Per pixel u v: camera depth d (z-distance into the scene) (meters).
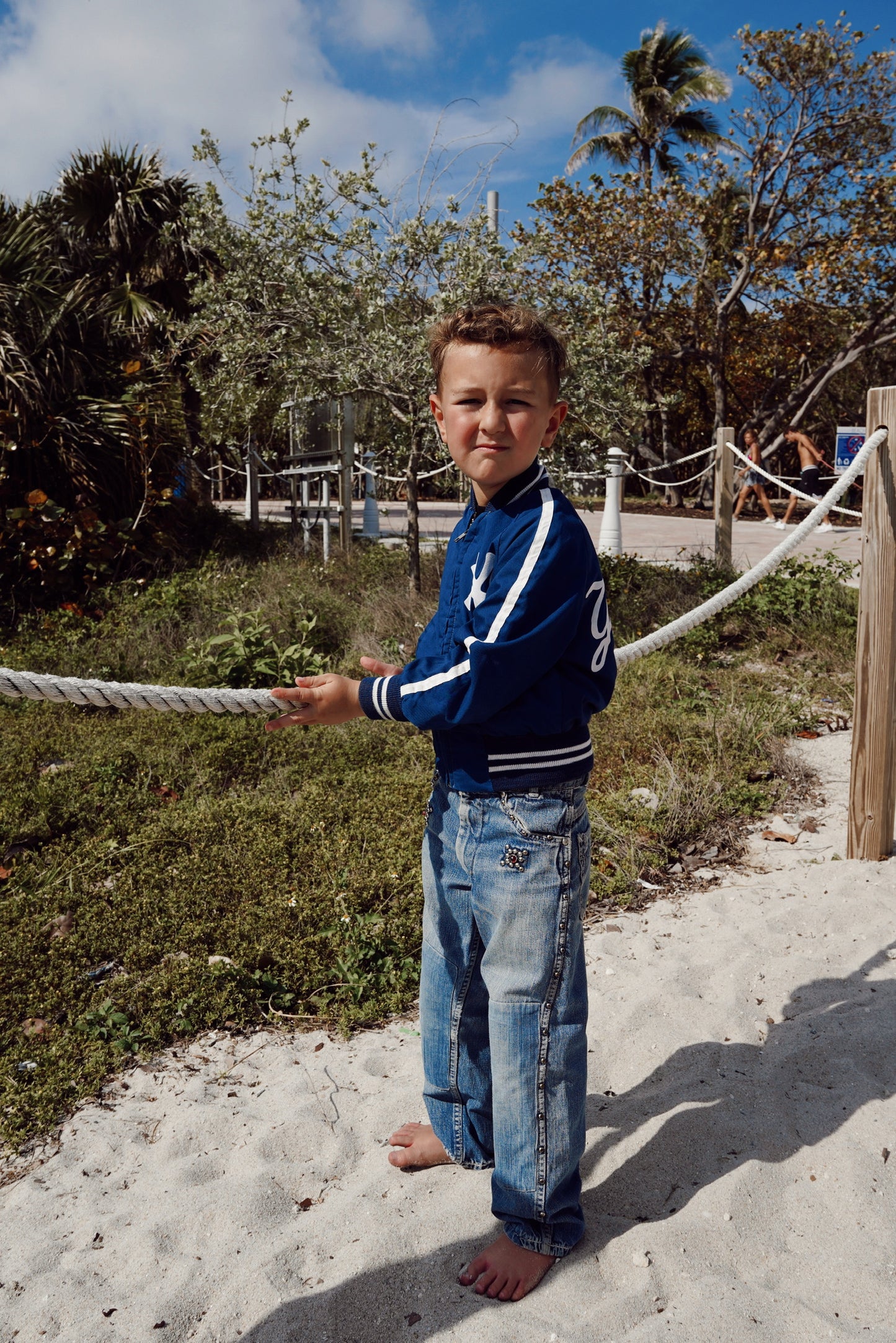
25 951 3.08
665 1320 1.67
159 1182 2.16
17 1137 2.34
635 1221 1.94
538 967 1.73
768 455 22.88
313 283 7.67
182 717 5.25
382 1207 2.00
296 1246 1.91
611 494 11.61
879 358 28.91
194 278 8.62
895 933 3.11
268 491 27.95
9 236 9.38
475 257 7.29
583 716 1.75
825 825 4.12
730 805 4.24
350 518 10.55
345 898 3.36
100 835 3.95
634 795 4.27
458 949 1.91
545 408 1.67
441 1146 2.14
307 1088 2.50
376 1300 1.76
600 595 1.75
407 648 6.54
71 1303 1.80
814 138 20.86
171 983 2.90
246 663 5.92
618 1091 2.42
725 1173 2.03
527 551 1.64
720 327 22.73
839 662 6.52
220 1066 2.65
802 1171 2.04
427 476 8.16
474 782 1.73
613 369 8.01
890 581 3.47
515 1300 1.75
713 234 22.05
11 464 8.38
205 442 10.63
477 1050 2.02
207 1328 1.73
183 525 10.17
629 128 27.22
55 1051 2.64
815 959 2.97
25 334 8.58
